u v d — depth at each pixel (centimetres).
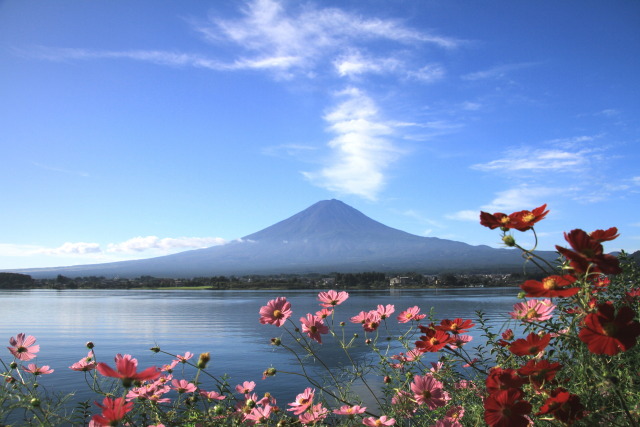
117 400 164
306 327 266
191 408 250
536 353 164
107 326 3634
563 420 155
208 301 7838
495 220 163
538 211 158
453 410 245
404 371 284
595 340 139
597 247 142
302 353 1414
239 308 5997
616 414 175
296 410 235
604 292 226
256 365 1753
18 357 261
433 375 257
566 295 144
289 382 1278
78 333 3123
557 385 175
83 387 1014
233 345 2564
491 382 169
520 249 157
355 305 4788
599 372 180
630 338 137
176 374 1422
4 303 6875
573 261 141
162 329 3475
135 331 3294
